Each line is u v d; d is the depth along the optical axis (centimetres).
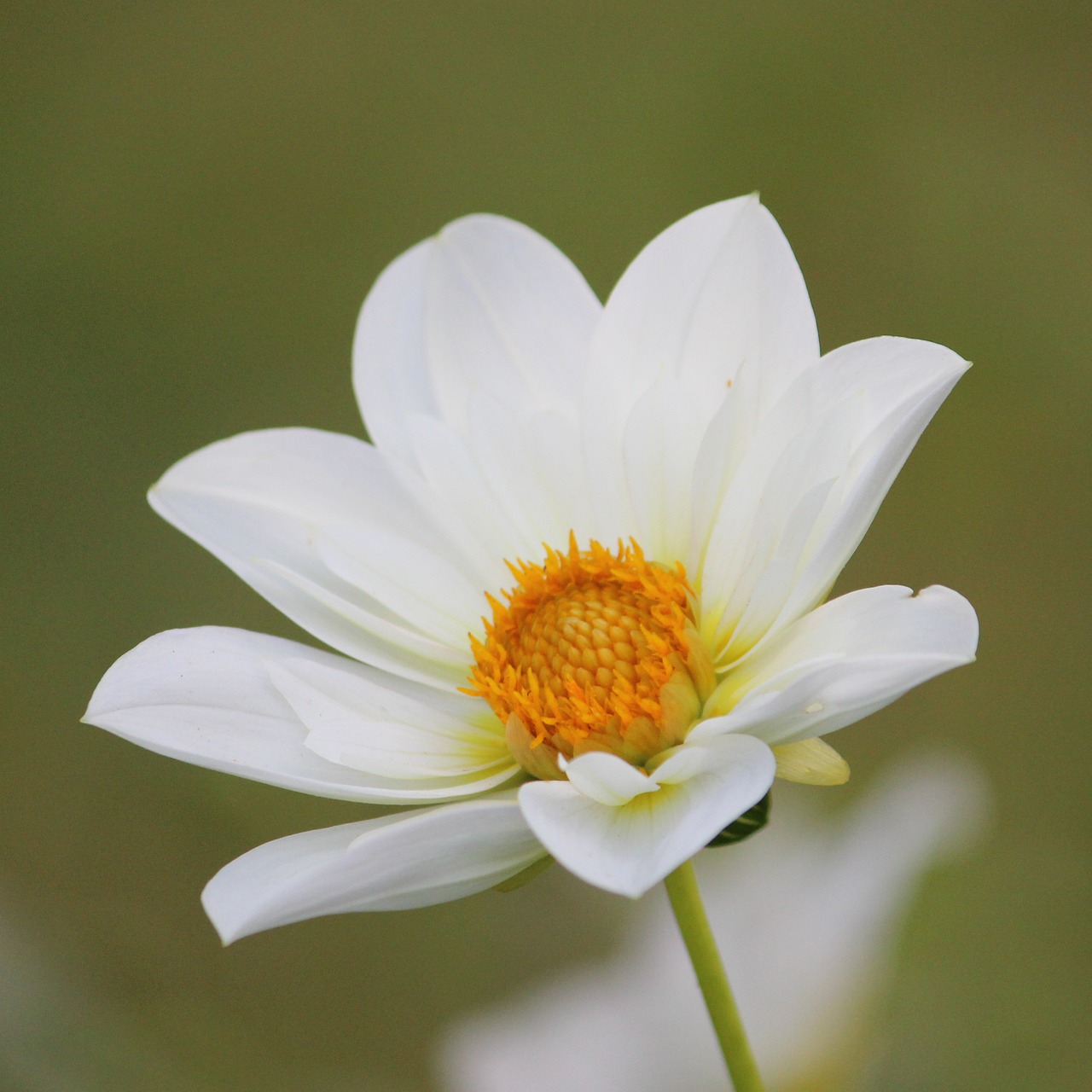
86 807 83
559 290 65
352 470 64
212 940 77
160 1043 71
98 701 61
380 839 59
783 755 60
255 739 61
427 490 63
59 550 95
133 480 98
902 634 59
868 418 61
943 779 67
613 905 75
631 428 63
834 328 101
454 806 59
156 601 92
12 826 82
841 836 67
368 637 63
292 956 76
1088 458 92
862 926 66
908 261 100
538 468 64
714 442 62
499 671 62
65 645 90
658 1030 66
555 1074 66
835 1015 66
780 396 62
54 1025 68
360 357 65
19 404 101
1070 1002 67
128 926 78
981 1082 66
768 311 62
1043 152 101
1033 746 87
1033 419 93
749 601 61
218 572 92
